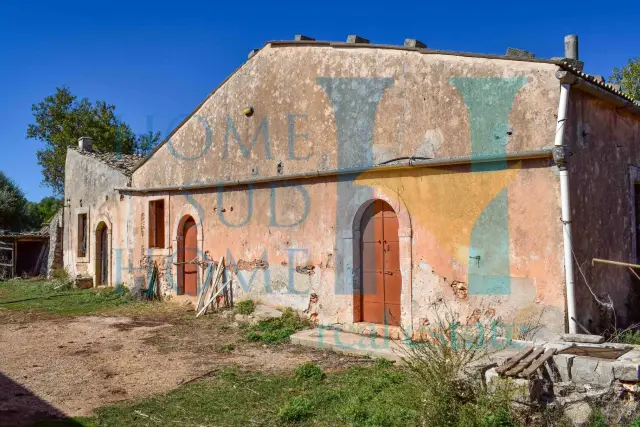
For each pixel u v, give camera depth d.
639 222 9.57
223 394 6.59
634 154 9.55
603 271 8.03
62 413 5.98
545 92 7.45
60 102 31.23
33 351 8.94
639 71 18.41
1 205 27.73
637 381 5.17
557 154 7.16
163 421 5.73
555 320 7.21
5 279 21.72
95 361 8.27
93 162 18.03
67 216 19.89
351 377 7.12
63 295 16.03
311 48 10.59
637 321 8.77
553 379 5.55
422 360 5.62
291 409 5.80
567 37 8.67
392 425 5.27
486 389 5.25
